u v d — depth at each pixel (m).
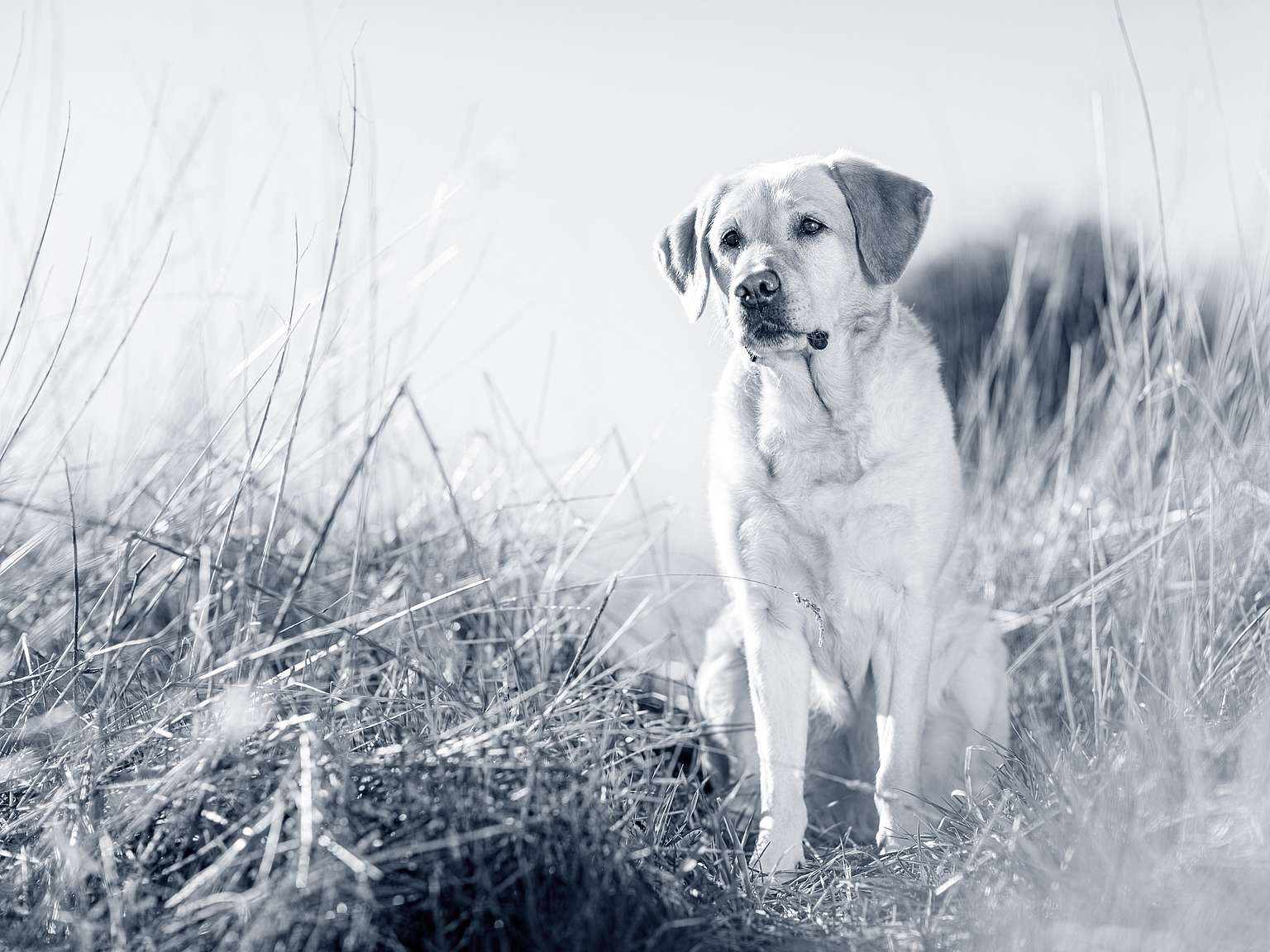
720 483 3.87
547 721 3.01
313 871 2.26
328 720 2.76
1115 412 5.07
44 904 2.38
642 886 2.52
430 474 4.77
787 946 2.54
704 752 4.03
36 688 3.13
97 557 3.63
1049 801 2.85
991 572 4.98
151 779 2.55
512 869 2.40
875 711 4.07
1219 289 4.61
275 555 3.78
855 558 3.67
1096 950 2.28
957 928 2.52
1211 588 3.39
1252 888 2.37
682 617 4.80
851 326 3.73
